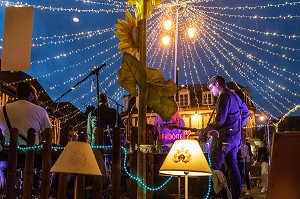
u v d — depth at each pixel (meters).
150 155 5.57
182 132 8.91
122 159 5.69
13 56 4.98
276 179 2.79
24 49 4.98
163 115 5.05
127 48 5.16
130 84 4.93
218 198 6.29
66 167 3.84
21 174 6.29
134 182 5.16
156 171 5.86
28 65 4.96
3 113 5.63
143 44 5.10
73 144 3.98
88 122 7.31
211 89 7.21
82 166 3.88
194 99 38.97
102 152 5.37
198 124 38.25
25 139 5.57
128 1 5.21
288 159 2.82
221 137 6.68
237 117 6.85
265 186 12.15
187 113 38.72
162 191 6.14
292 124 28.05
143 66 4.85
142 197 5.00
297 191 2.72
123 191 5.20
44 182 5.05
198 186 6.25
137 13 5.20
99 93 7.58
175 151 4.45
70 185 5.45
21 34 5.01
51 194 5.21
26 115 5.64
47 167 5.09
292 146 2.85
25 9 5.06
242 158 9.55
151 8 5.20
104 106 7.38
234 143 6.79
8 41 5.01
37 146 5.26
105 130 6.86
